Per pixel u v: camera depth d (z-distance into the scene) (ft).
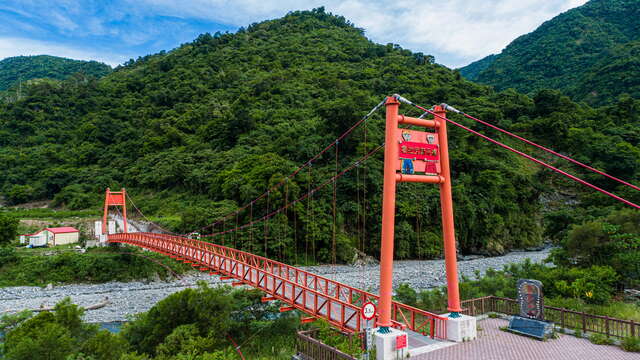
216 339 60.95
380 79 291.38
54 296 114.83
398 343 33.86
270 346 61.72
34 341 48.11
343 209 166.30
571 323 43.14
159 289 123.24
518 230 199.00
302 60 348.38
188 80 333.21
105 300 108.78
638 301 62.90
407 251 166.71
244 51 388.78
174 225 167.63
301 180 161.99
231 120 233.35
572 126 256.52
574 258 83.82
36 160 273.54
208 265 82.99
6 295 114.93
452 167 204.13
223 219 153.89
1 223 151.74
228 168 192.13
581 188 216.13
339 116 183.42
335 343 36.81
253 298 72.49
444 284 117.08
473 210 179.42
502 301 48.08
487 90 326.85
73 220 192.34
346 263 156.56
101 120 298.76
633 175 203.31
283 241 148.87
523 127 261.65
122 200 183.42
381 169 174.81
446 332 39.22
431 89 279.90
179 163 215.31
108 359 50.42
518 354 33.91
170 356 55.52
